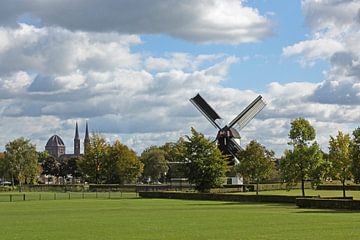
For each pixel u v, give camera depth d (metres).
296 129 99.06
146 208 83.06
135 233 46.44
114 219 61.62
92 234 45.97
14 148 187.38
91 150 169.50
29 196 129.25
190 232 46.84
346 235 43.44
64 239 42.66
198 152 116.06
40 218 63.97
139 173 173.50
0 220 61.16
